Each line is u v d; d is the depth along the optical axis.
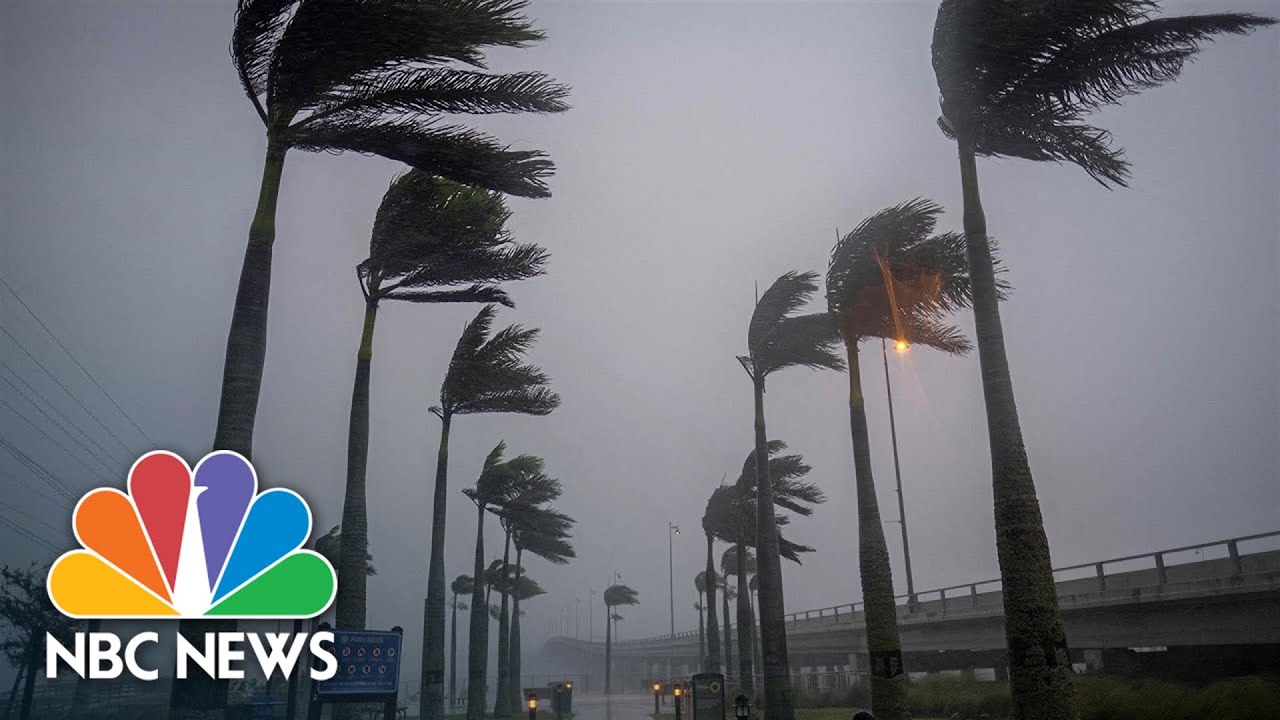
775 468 32.00
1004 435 12.17
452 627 56.88
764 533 23.00
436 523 24.64
